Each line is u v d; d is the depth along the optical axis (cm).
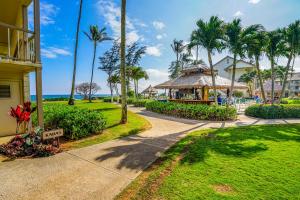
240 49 1484
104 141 745
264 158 542
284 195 353
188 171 457
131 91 4656
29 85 891
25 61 666
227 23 1471
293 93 6419
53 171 460
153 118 1432
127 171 469
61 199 343
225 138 784
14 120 839
